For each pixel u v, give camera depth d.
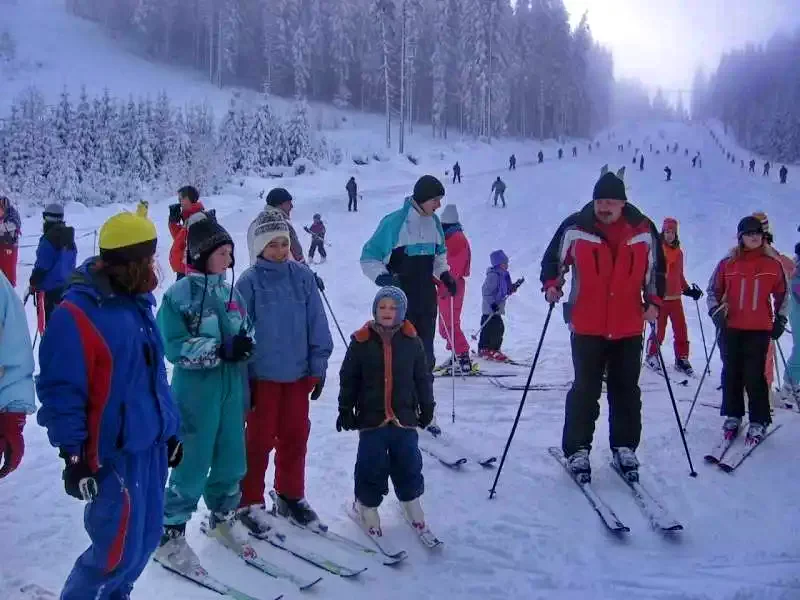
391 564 3.67
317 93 68.94
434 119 62.84
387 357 3.96
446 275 5.62
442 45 63.06
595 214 4.75
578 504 4.45
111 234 2.52
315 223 16.33
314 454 5.20
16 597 3.09
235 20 65.12
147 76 62.44
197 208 6.99
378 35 63.19
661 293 4.78
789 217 26.02
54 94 53.38
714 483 4.75
